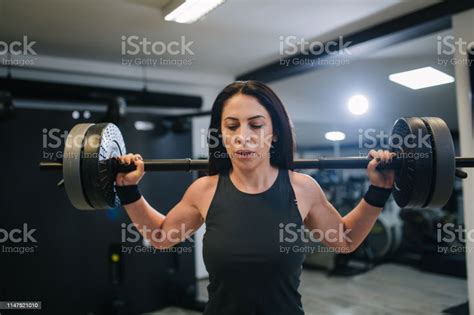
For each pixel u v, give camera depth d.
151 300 3.83
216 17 2.92
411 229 5.25
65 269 3.42
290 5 2.73
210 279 1.17
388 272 5.07
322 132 6.06
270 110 1.19
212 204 1.16
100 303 3.57
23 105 3.80
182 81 4.60
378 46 3.31
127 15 2.82
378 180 1.29
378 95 5.19
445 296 4.04
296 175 1.25
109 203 1.34
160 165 1.34
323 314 3.60
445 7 2.67
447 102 4.99
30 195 3.29
